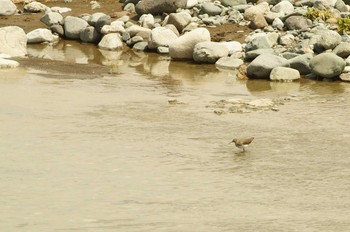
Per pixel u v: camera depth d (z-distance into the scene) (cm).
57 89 2881
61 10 4366
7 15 4334
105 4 4528
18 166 1947
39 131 2280
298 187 1858
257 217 1630
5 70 3212
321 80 3206
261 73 3216
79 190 1781
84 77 3155
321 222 1606
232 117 2536
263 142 2247
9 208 1647
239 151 2152
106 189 1795
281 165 2033
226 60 3503
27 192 1756
